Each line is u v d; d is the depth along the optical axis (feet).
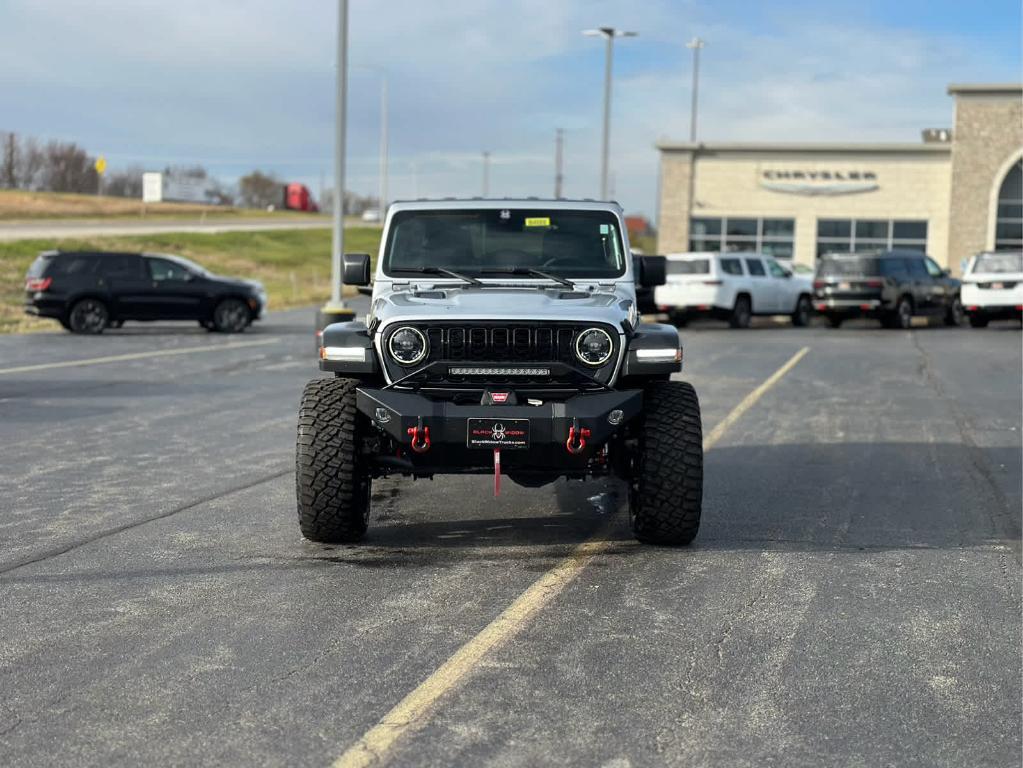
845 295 94.07
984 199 152.46
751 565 21.71
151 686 15.23
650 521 22.50
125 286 84.69
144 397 46.91
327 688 15.17
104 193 409.08
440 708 14.51
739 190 160.66
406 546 23.09
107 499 27.48
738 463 32.86
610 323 21.90
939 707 14.74
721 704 14.75
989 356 68.08
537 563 21.79
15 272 145.59
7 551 22.54
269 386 50.85
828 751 13.34
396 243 26.55
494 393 21.36
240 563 21.66
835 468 32.17
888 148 155.84
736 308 95.86
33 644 16.92
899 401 46.91
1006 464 32.99
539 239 26.55
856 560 22.17
